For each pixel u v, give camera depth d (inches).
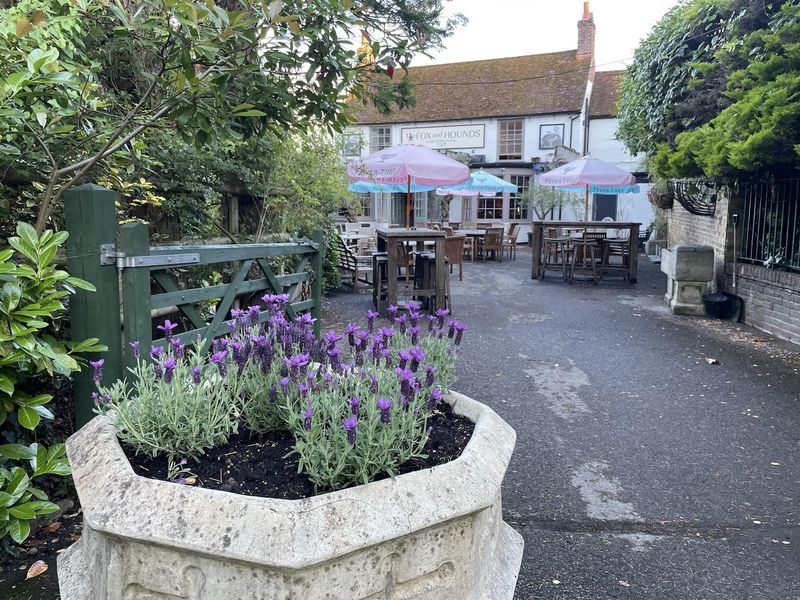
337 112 141.2
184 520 58.3
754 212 317.4
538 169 876.0
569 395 199.5
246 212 254.1
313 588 56.7
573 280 492.1
